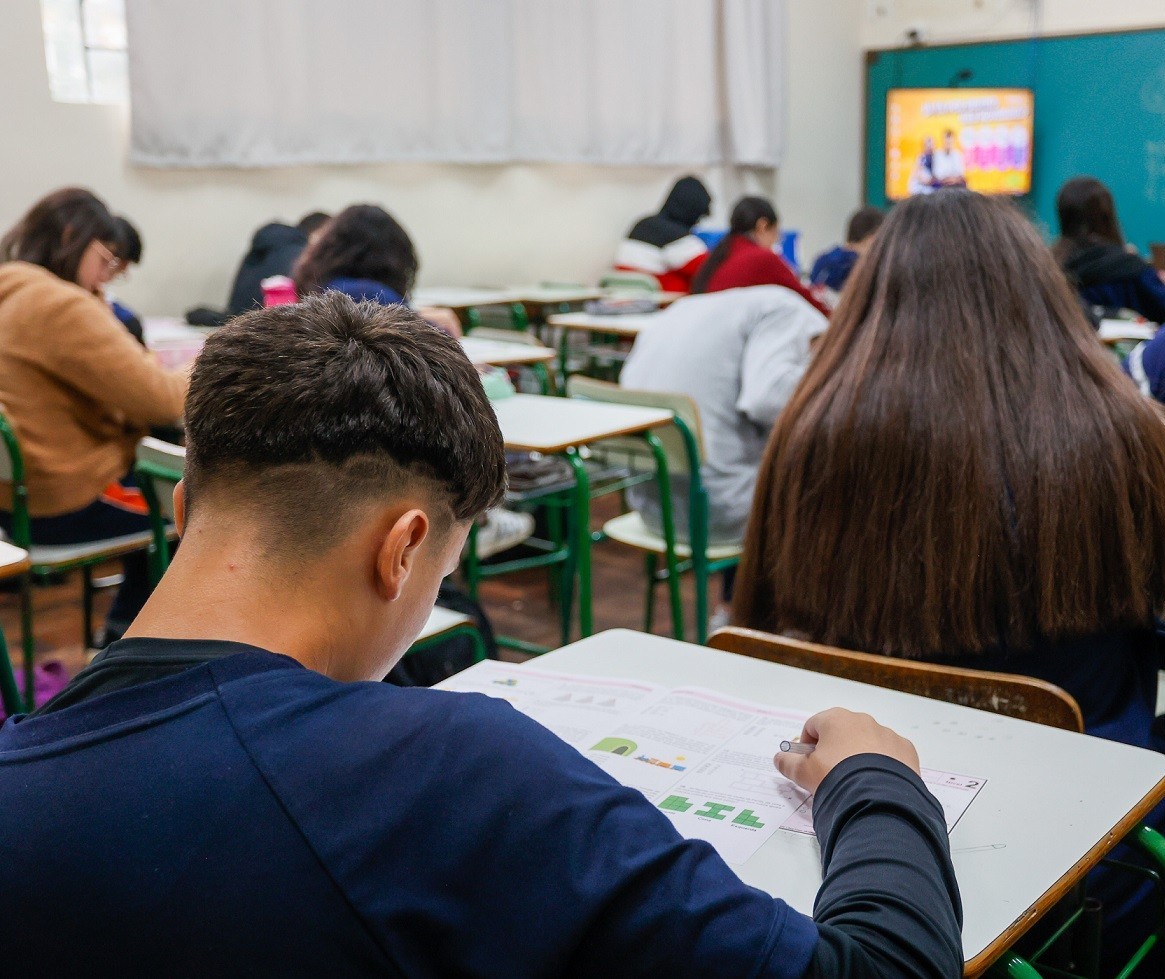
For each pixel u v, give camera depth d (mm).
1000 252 1330
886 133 7809
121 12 4934
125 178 5008
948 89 7551
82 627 3420
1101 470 1240
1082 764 1048
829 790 825
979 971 787
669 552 2678
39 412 2521
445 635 1944
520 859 596
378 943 575
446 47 5832
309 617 667
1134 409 1278
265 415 659
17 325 2498
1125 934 1274
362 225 2750
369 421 667
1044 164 7512
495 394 2828
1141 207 7156
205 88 5090
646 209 7039
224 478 669
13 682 1979
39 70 4715
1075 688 1299
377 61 5613
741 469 2832
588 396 2869
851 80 8094
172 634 649
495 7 5961
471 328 5188
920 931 677
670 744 1070
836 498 1319
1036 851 908
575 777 632
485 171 6266
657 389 2895
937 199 1385
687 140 6957
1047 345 1296
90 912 578
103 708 623
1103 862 1182
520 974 585
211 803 588
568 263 6727
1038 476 1235
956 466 1248
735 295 2889
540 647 3086
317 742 609
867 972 635
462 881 592
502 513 3039
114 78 4977
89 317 2521
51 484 2543
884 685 1230
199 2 5023
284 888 576
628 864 604
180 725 612
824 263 5570
